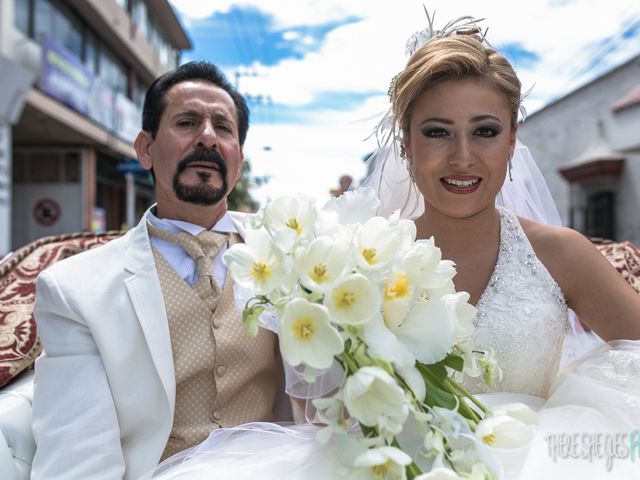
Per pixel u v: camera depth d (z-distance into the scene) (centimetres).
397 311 45
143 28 741
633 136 419
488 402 62
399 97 69
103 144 607
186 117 77
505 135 66
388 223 47
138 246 76
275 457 54
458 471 43
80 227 607
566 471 48
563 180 577
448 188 67
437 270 49
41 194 606
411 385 44
